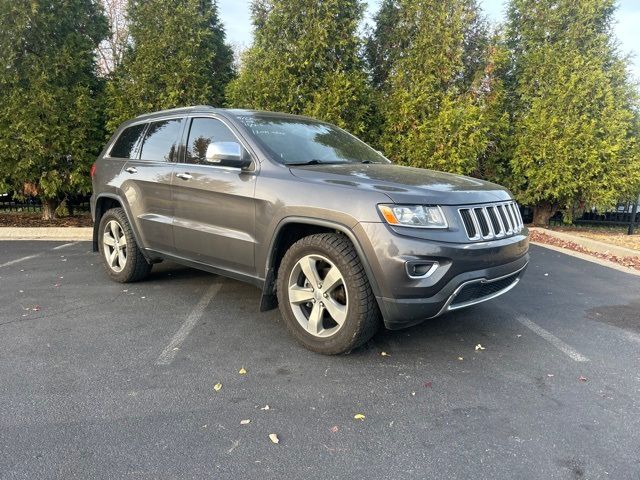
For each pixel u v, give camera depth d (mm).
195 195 4082
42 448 2328
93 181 5410
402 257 2928
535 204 10320
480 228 3211
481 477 2164
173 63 9188
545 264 6562
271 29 9078
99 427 2510
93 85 9539
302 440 2428
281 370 3186
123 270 5070
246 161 3699
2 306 4430
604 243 7695
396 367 3252
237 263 3854
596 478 2160
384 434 2486
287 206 3391
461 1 9414
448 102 9086
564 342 3736
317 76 9273
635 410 2740
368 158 4406
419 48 9570
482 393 2918
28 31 8555
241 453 2318
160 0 9109
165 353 3430
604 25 9594
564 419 2641
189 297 4742
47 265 6094
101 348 3502
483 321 4188
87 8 9406
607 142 9031
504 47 10008
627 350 3600
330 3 8859
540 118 9367
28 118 8523
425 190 3125
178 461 2252
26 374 3080
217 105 10367
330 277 3275
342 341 3242
